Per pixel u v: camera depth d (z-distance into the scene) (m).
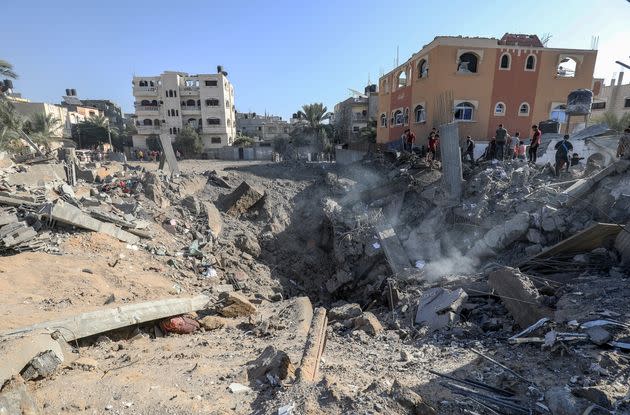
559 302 6.84
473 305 8.39
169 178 19.67
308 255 18.23
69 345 5.69
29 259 9.06
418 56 24.27
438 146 20.59
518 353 5.59
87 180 18.12
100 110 74.00
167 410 3.80
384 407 3.70
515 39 23.14
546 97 23.00
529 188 13.94
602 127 18.52
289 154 48.66
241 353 6.28
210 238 15.68
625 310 5.90
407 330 8.24
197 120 57.25
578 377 4.40
